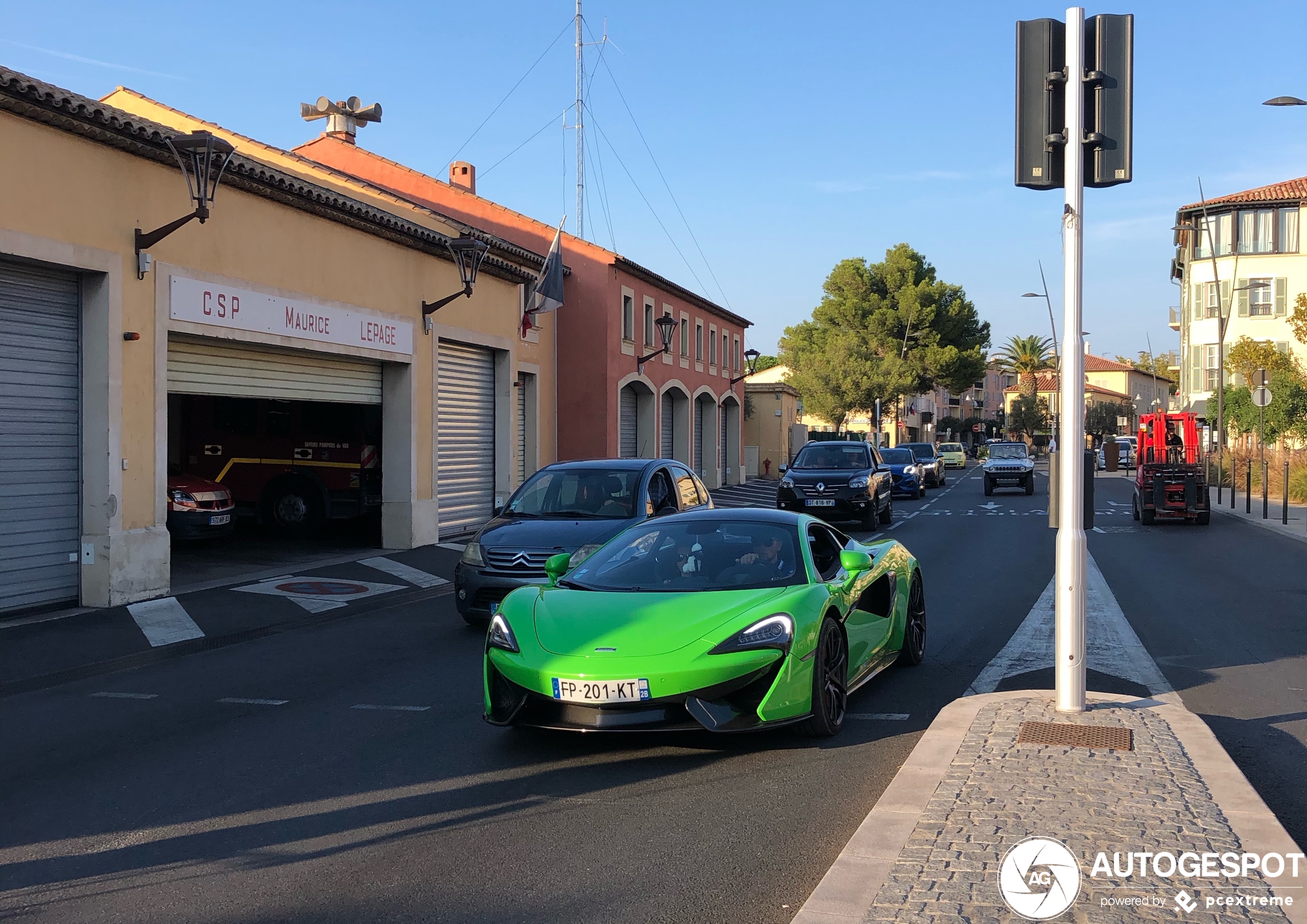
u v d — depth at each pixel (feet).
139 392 38.81
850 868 13.12
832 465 76.59
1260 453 111.75
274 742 21.04
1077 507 19.92
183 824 16.29
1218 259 180.04
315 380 52.70
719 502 111.75
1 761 20.11
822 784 17.58
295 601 39.88
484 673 20.63
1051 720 19.38
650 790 17.48
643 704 18.48
